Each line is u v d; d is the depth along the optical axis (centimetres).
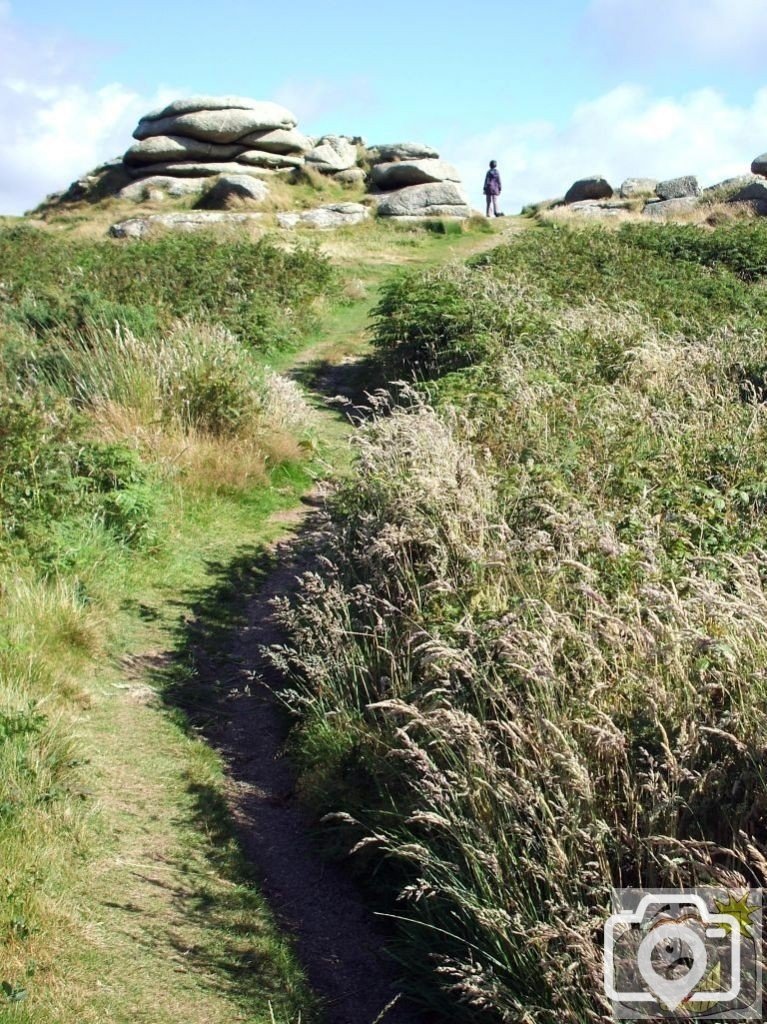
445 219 3478
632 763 443
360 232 3250
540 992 385
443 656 517
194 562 924
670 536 637
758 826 410
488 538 653
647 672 470
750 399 1045
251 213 3438
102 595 805
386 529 680
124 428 1092
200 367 1209
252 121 3947
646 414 955
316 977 446
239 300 1855
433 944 443
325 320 2053
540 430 895
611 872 414
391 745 551
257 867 521
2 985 394
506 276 1900
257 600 861
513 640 498
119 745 618
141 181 3931
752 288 1972
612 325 1384
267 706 695
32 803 511
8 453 883
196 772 602
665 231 2578
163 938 452
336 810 551
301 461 1191
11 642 671
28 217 4053
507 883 421
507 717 493
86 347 1258
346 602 680
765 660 452
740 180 3634
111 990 411
